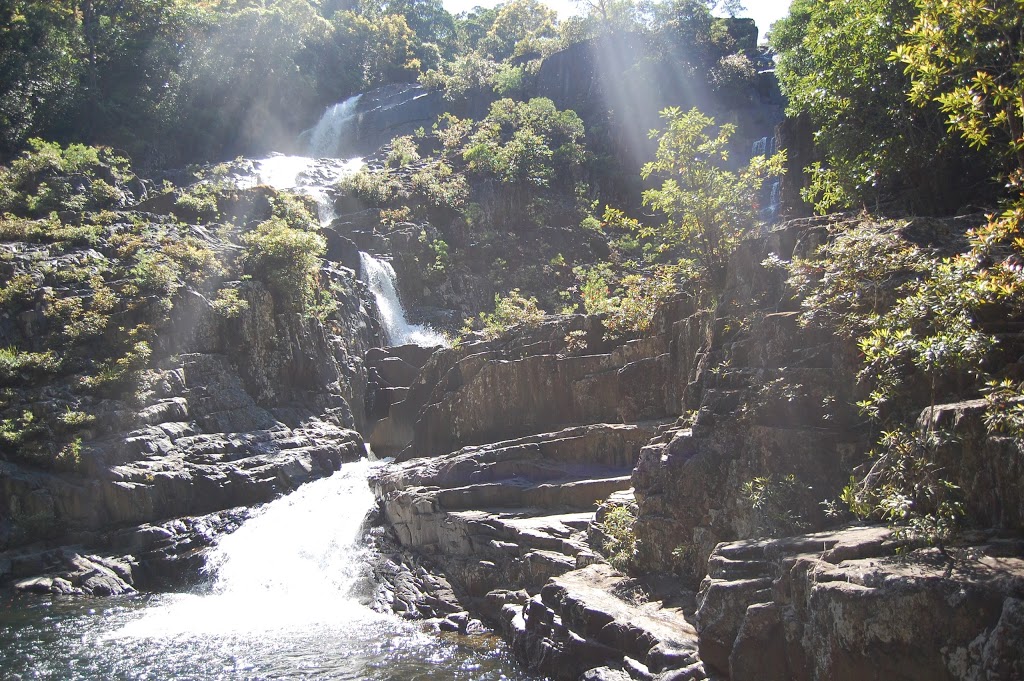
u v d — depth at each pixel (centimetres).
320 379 3288
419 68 8244
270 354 3177
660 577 1271
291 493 2606
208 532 2369
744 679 875
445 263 4778
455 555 1802
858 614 759
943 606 712
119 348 2867
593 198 5706
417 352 3491
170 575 2223
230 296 3100
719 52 6362
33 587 2091
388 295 4297
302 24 7462
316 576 2025
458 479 2002
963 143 1800
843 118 2031
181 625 1738
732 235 1739
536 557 1540
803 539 945
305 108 7350
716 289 1738
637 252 5284
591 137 6100
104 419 2592
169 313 2972
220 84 6681
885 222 1367
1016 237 1033
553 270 4975
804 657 824
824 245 1318
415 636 1560
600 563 1412
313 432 3016
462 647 1465
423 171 5412
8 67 5388
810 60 2628
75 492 2380
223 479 2556
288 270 3356
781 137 2636
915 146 1836
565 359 2166
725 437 1250
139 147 5866
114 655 1539
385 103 7294
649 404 1988
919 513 870
